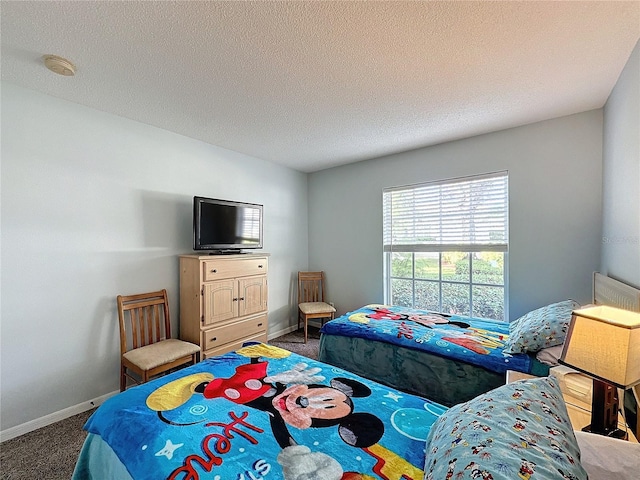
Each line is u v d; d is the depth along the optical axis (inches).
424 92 84.4
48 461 69.5
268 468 36.2
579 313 46.8
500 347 80.2
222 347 115.1
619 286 67.8
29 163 81.7
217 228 120.6
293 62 69.7
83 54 66.1
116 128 99.2
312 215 180.4
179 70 72.8
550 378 42.2
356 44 63.3
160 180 111.7
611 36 60.9
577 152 100.1
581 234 100.2
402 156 142.3
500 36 60.8
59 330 86.7
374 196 153.1
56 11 53.0
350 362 99.5
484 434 29.9
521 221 111.3
